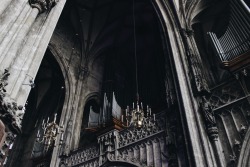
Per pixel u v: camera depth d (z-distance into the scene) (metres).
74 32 20.52
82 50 20.41
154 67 19.67
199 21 15.62
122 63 22.59
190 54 11.91
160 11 14.55
